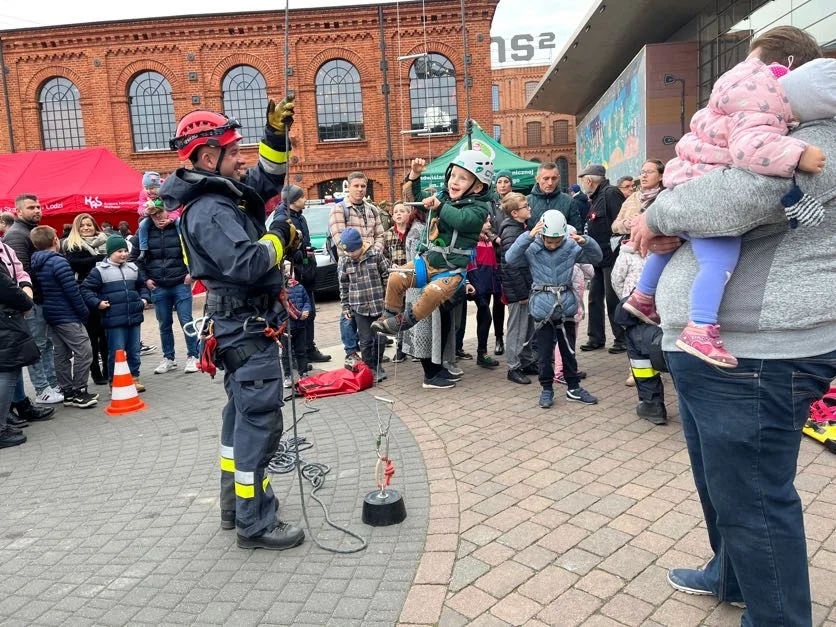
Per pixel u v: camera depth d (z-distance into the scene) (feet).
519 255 17.26
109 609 9.12
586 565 9.52
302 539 10.68
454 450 14.65
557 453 14.12
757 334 6.15
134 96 84.28
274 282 10.43
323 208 49.34
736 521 6.59
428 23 79.97
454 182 15.20
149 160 84.43
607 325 30.71
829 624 7.84
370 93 81.82
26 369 28.53
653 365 15.23
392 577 9.52
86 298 21.30
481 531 10.73
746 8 31.73
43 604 9.34
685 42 37.22
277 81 81.87
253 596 9.25
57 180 45.32
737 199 5.76
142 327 39.83
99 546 11.14
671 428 15.42
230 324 10.20
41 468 15.47
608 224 23.95
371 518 11.17
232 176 10.60
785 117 5.71
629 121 41.81
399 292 15.33
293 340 22.56
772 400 6.18
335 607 8.84
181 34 81.82
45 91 84.99
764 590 6.53
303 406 18.93
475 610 8.57
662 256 7.43
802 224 5.67
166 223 24.70
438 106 81.61
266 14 80.69
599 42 43.91
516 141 181.68
